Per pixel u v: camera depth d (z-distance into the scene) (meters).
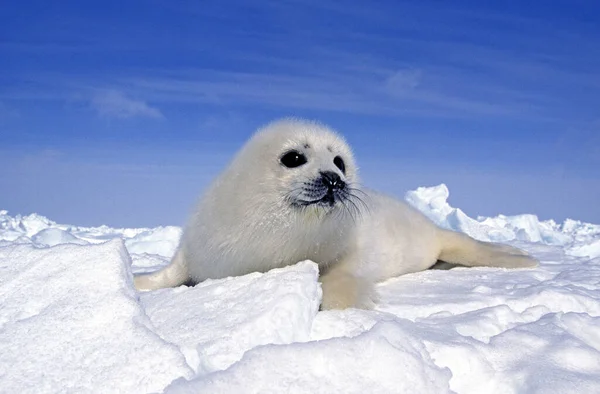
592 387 2.79
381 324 2.90
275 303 3.11
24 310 3.09
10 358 2.71
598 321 3.67
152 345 2.64
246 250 4.46
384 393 2.52
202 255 4.75
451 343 3.08
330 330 3.30
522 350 3.15
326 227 4.36
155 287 5.07
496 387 2.88
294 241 4.39
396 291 4.79
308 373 2.54
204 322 3.08
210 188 4.89
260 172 4.45
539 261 6.70
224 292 3.54
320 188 4.24
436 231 6.43
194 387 2.35
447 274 5.72
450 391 2.70
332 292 4.06
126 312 2.92
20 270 3.49
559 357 3.09
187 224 5.09
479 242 6.59
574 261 6.79
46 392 2.50
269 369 2.52
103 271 3.26
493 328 3.55
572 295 4.23
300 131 4.62
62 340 2.78
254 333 2.91
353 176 4.97
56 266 3.42
